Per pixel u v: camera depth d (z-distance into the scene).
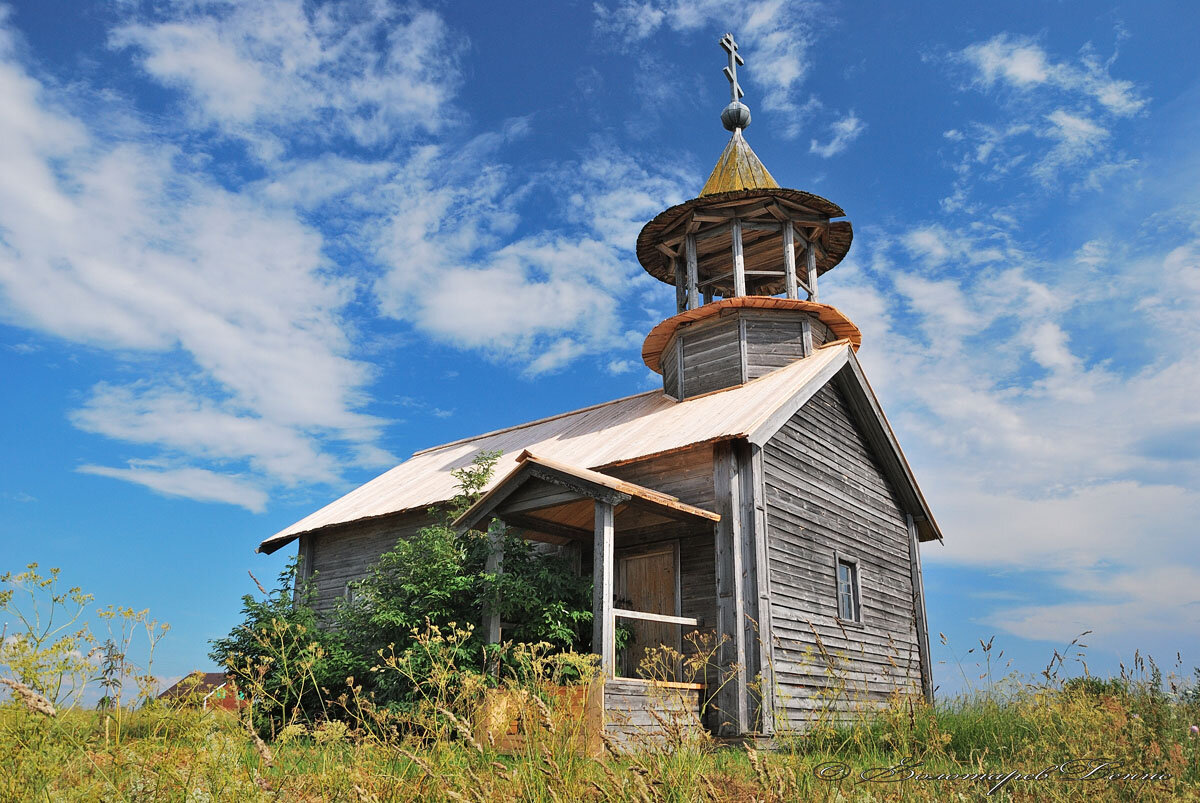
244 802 4.03
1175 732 6.66
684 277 20.09
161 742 3.97
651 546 14.90
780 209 18.33
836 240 20.12
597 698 9.80
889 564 18.19
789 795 5.00
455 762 4.74
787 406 14.85
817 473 16.27
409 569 14.41
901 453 18.77
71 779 3.82
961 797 5.39
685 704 8.18
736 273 18.27
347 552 20.56
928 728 7.09
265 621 15.30
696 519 13.77
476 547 14.02
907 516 19.61
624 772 4.65
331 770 4.72
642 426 17.30
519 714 5.65
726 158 20.56
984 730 8.30
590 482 12.08
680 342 18.86
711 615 13.87
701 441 13.83
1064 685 8.05
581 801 4.47
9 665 3.69
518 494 13.14
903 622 18.11
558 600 13.19
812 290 19.31
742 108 21.20
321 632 15.96
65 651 3.83
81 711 4.08
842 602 16.09
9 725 3.75
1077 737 6.97
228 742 4.12
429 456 24.14
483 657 12.60
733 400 16.30
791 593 14.37
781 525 14.64
